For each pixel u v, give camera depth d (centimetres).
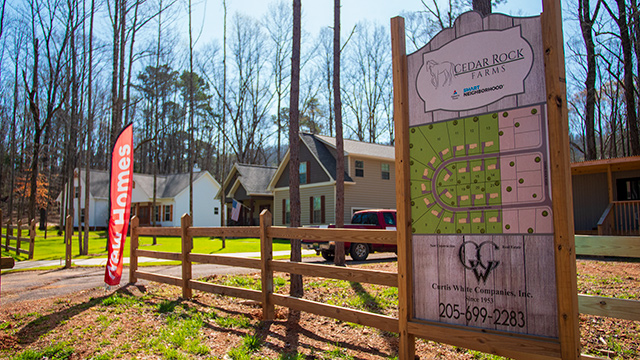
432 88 386
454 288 364
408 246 390
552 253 317
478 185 355
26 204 4916
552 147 315
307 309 526
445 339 362
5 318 637
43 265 1377
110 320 595
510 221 338
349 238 475
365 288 770
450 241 369
